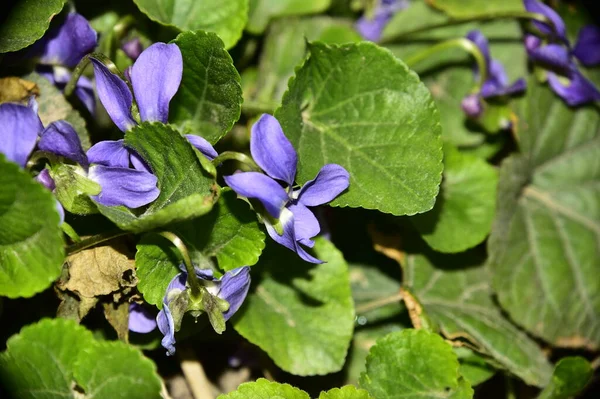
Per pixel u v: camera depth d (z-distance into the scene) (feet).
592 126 1.12
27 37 0.90
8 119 0.82
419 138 0.92
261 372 1.00
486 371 0.99
